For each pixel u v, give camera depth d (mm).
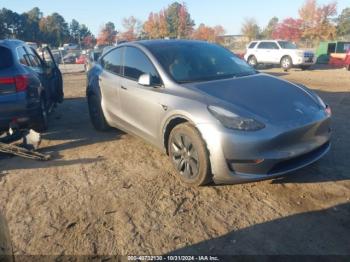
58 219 3619
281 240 3150
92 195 4098
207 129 3770
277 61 21562
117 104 5594
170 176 4520
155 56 4863
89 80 6609
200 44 5512
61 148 5816
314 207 3646
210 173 3920
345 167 4547
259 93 4164
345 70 20469
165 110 4348
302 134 3785
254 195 3943
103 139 6195
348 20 65312
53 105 8172
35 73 6270
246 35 69500
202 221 3498
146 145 5766
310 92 4547
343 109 8141
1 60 5461
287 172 3777
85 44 92625
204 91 4188
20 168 4992
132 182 4402
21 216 3697
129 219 3580
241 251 3037
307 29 55031
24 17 102438
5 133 6258
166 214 3646
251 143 3596
